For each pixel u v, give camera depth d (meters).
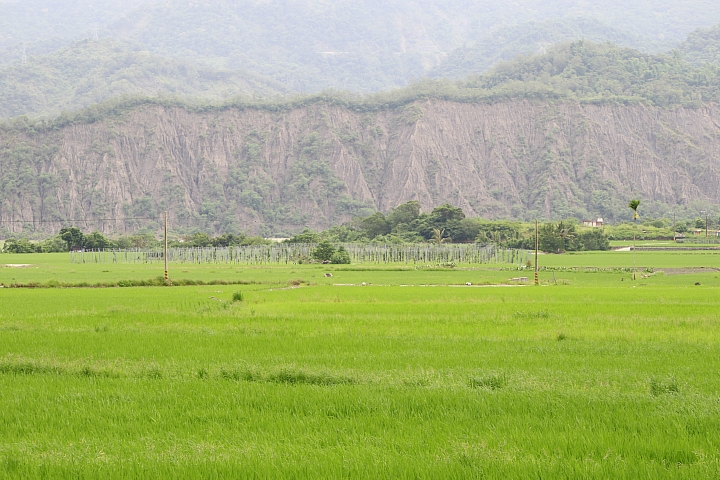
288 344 29.11
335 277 100.25
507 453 13.66
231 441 14.93
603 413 16.72
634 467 12.89
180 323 37.28
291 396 18.66
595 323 37.12
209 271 116.06
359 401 17.98
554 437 14.80
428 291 68.62
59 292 68.62
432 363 24.12
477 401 17.92
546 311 42.44
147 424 16.34
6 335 31.91
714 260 143.00
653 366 23.50
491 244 197.62
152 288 76.31
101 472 13.03
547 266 127.62
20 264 143.25
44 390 19.80
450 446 14.20
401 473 12.71
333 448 14.24
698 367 23.31
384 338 30.94
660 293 63.28
